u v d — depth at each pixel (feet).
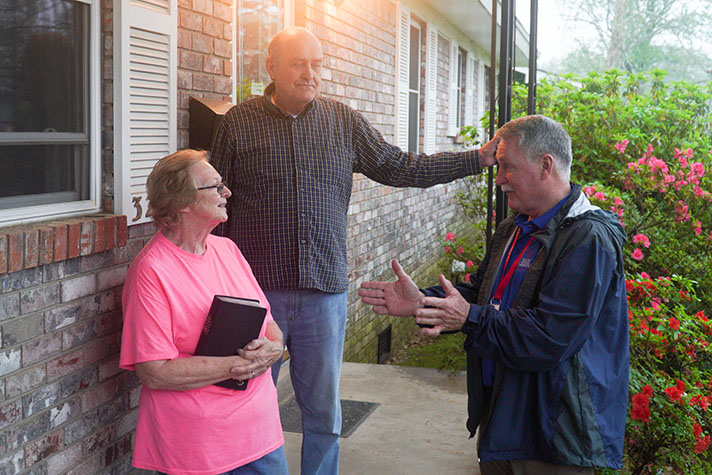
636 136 19.74
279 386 15.70
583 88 22.00
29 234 7.97
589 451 7.62
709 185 19.95
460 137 40.24
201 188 8.04
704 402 11.62
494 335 7.75
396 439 14.39
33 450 8.45
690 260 18.06
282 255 10.28
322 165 10.46
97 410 9.64
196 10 11.78
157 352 7.66
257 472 8.43
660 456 12.00
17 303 8.07
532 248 8.18
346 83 20.24
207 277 8.28
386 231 25.04
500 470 8.54
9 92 8.43
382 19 23.68
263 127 10.33
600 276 7.58
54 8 9.03
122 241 9.66
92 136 9.76
